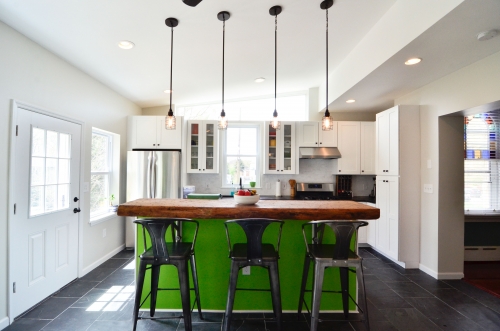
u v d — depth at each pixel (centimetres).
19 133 212
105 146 371
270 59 304
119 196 383
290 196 439
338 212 189
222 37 245
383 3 217
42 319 211
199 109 481
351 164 429
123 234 398
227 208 188
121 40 235
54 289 253
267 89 432
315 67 347
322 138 429
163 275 224
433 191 302
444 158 294
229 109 476
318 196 437
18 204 212
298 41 266
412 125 322
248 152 458
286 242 222
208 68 315
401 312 226
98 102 330
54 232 253
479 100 240
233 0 193
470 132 362
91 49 248
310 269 223
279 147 429
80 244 292
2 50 197
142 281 182
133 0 182
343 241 172
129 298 245
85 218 303
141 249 222
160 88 372
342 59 327
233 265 177
